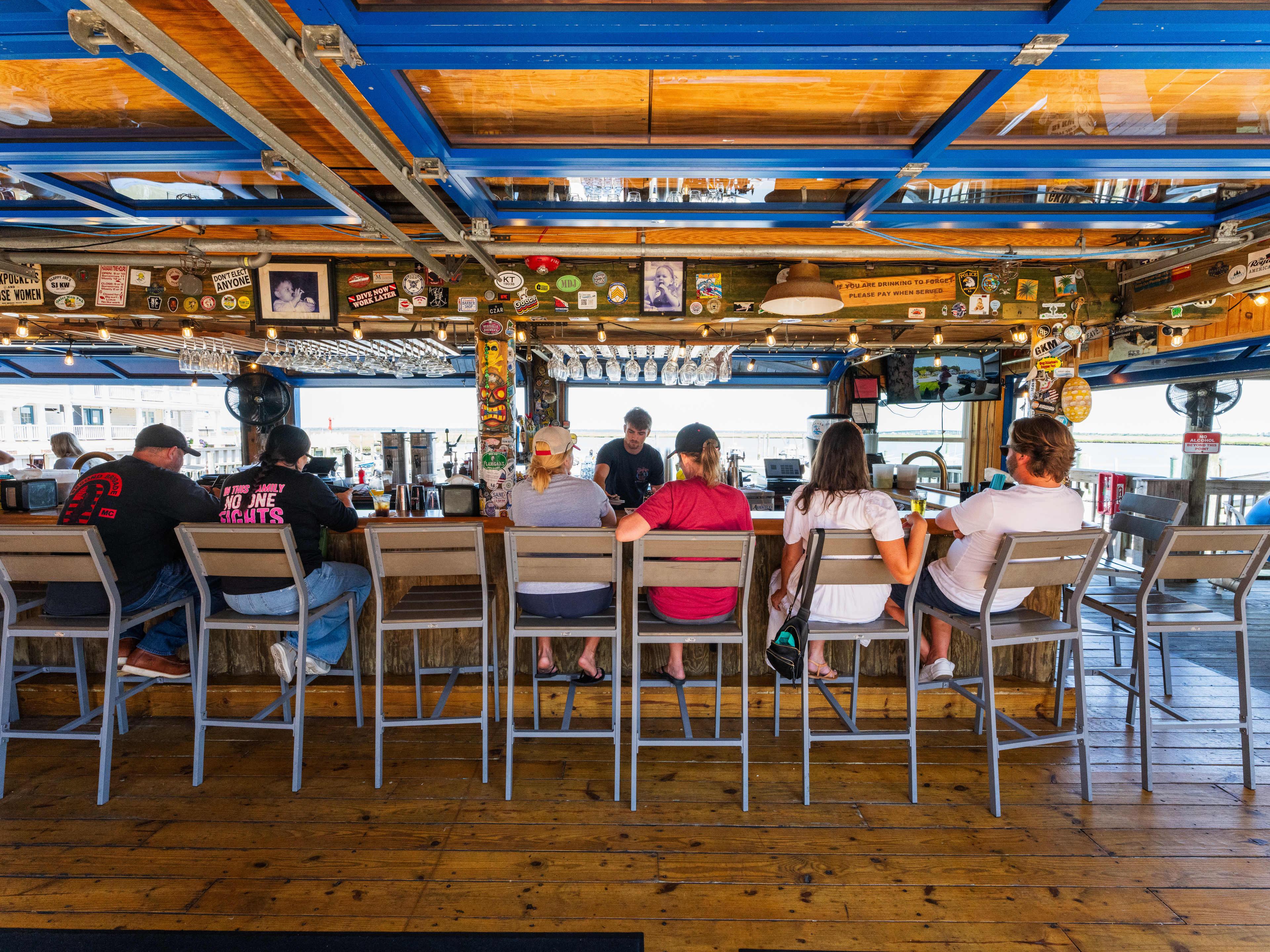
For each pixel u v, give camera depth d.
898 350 7.21
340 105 1.67
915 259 3.86
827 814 2.24
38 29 1.55
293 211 2.82
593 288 3.74
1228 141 2.19
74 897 1.82
